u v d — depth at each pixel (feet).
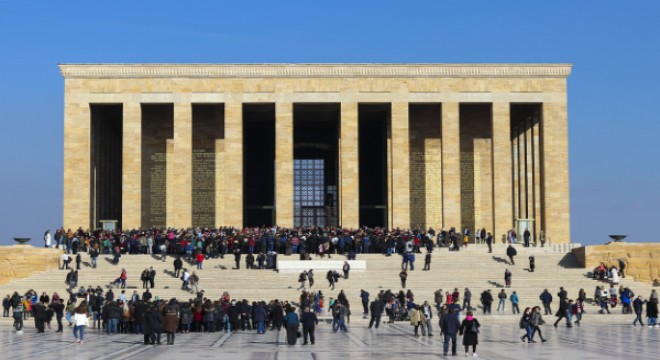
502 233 311.68
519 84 316.81
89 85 312.50
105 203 338.34
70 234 264.31
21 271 246.68
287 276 238.68
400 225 310.86
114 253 253.24
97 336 169.58
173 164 324.80
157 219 327.67
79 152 310.45
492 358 124.26
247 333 177.68
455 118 314.76
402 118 313.94
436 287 233.96
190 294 224.33
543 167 314.76
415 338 161.79
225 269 246.68
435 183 332.80
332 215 356.18
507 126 315.17
